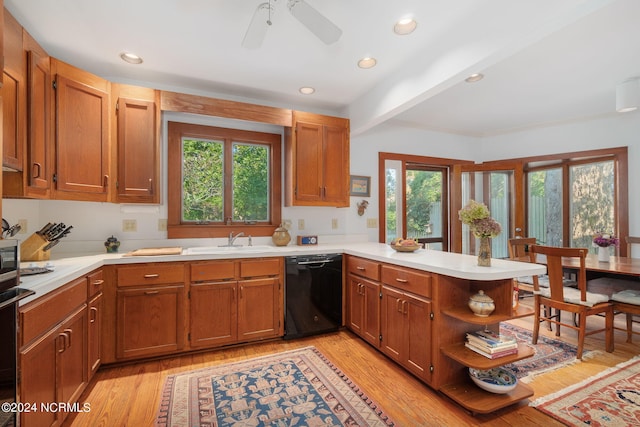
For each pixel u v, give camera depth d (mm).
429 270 2018
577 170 4301
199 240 3066
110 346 2293
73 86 2223
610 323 2590
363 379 2162
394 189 4145
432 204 4602
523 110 3764
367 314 2701
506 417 1756
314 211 3604
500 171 4625
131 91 2586
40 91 1963
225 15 1909
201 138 3156
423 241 4520
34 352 1355
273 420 1729
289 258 2838
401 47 2301
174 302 2455
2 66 1346
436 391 1990
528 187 4828
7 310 1185
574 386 2062
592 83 2977
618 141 3791
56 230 2355
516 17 1719
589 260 3189
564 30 2084
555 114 3932
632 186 3707
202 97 2830
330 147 3344
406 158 4207
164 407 1847
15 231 2049
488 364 1760
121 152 2541
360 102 3258
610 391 1999
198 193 3148
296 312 2859
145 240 2883
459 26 2029
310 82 2900
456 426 1682
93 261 2148
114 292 2303
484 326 2125
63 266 1931
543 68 2660
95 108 2375
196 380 2148
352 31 2094
